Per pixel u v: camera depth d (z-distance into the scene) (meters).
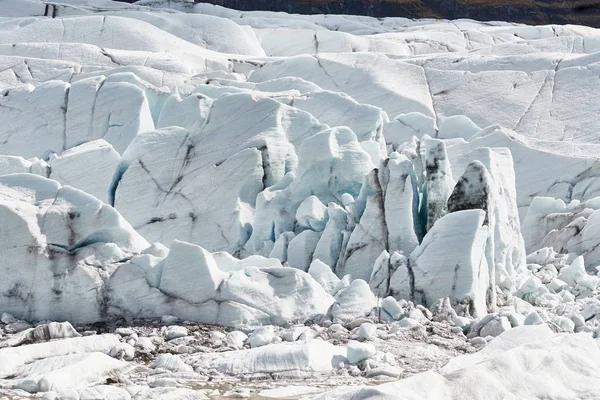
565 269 49.66
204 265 39.72
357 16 187.88
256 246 51.47
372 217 46.34
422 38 140.25
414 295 41.41
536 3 189.62
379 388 26.80
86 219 41.25
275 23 164.75
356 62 101.19
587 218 58.69
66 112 68.94
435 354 34.91
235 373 32.59
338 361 33.75
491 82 98.38
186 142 56.66
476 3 197.38
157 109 71.62
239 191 54.38
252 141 55.66
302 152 52.69
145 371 33.03
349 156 52.53
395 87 97.38
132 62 105.38
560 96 95.06
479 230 41.91
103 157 58.25
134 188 55.62
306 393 30.20
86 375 31.69
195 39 133.12
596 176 69.44
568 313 42.25
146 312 39.81
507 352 29.75
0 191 41.88
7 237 40.50
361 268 45.84
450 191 45.62
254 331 37.00
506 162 50.53
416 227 46.25
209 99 63.69
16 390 30.52
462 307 40.19
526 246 61.97
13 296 40.31
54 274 40.38
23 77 96.38
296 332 36.47
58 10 156.88
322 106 66.25
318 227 49.34
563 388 28.69
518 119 92.62
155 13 141.12
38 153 68.12
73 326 39.50
